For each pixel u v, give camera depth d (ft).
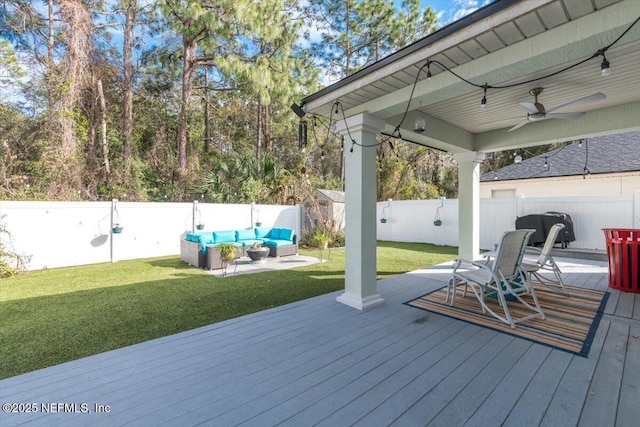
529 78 11.50
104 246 25.70
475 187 20.94
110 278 19.27
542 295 14.08
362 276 12.72
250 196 37.52
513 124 18.16
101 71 36.83
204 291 16.03
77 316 12.21
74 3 32.30
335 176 60.08
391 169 53.36
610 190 30.27
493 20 7.42
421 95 10.58
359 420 6.03
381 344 9.35
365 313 12.09
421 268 21.71
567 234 24.63
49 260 23.15
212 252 21.95
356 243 12.91
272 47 39.09
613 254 14.97
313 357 8.58
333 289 16.37
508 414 6.14
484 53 8.79
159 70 44.34
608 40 7.16
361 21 46.34
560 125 16.75
